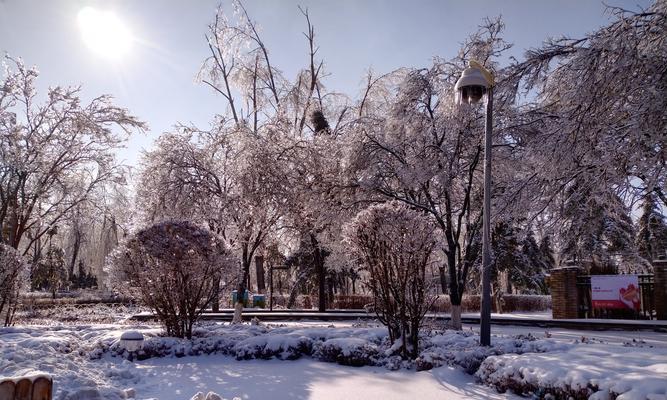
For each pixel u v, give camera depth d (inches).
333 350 415.8
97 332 538.0
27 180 941.8
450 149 703.7
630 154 409.4
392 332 425.4
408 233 409.4
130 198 1122.0
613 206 478.6
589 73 416.2
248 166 786.8
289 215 819.4
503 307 1189.7
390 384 334.6
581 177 489.1
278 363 415.8
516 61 533.0
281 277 1712.6
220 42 1127.0
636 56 393.1
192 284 492.7
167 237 472.1
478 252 780.6
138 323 746.2
